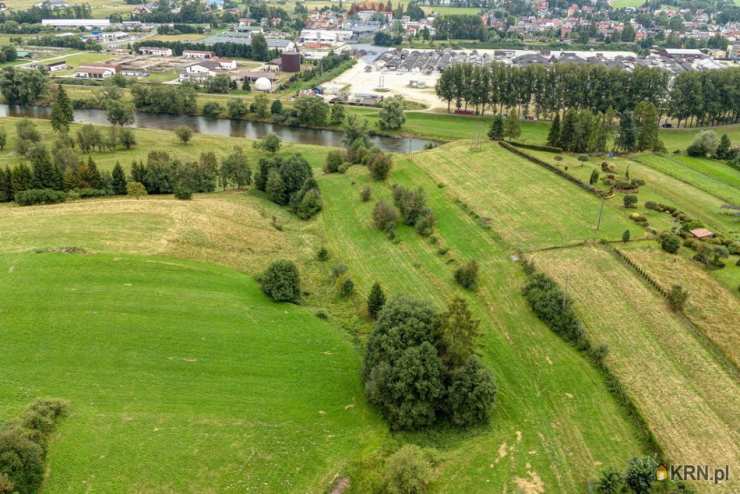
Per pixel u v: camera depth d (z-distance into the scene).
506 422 63.06
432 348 64.06
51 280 80.81
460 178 133.50
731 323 74.81
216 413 62.31
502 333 78.62
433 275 95.06
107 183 125.06
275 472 56.03
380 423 63.62
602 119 153.38
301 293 90.94
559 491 54.03
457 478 55.34
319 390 67.88
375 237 111.50
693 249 93.25
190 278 87.25
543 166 136.62
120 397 63.00
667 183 125.44
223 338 74.69
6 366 65.19
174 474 54.44
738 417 61.31
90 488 52.12
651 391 65.56
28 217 103.31
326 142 198.75
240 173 137.62
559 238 100.44
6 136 171.00
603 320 77.69
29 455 51.38
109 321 74.31
